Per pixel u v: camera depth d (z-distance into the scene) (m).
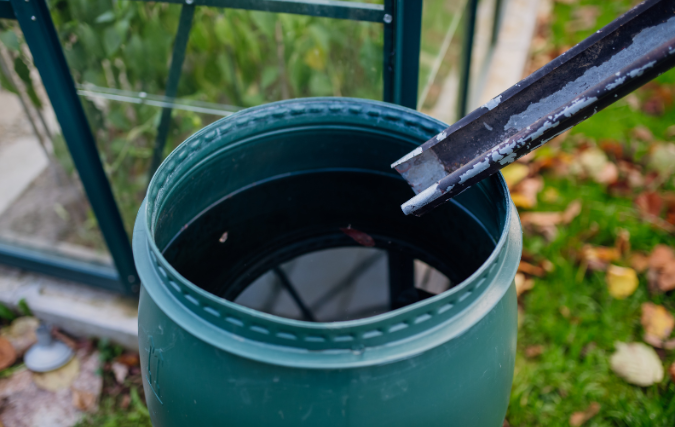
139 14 1.49
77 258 1.96
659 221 2.03
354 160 1.31
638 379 1.61
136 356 1.85
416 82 1.41
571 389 1.62
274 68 1.57
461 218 1.23
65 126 1.57
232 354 0.81
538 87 0.96
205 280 1.22
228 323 0.79
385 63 1.39
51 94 1.51
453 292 0.78
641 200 2.07
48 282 1.99
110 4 1.46
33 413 1.71
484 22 2.43
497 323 0.91
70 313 1.88
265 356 0.78
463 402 0.90
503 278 0.89
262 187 1.32
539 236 1.99
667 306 1.81
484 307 0.84
